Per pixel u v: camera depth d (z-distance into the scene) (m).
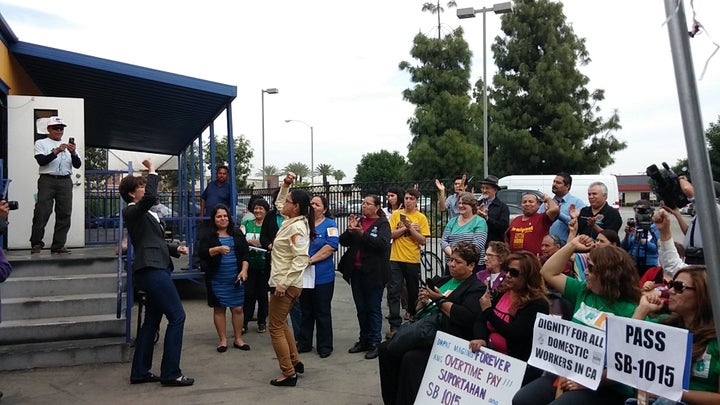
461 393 4.10
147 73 8.73
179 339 5.53
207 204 10.12
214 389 5.43
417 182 9.63
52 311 6.54
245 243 6.86
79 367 6.02
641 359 2.99
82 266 7.28
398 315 7.33
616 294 3.62
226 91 9.30
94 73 8.76
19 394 5.22
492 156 30.14
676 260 4.36
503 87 29.77
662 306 3.35
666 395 2.87
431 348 4.50
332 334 7.30
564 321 3.48
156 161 18.88
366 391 5.39
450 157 27.05
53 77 9.26
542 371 4.03
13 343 6.11
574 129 28.70
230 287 6.75
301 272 5.49
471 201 6.85
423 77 28.14
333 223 6.64
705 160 2.23
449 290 4.68
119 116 11.73
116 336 6.42
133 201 5.59
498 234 7.21
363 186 11.38
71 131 8.78
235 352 6.75
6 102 8.40
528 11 29.75
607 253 3.67
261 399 5.17
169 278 5.53
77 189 8.83
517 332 4.01
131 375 5.57
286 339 5.68
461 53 28.11
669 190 3.68
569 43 29.89
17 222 8.47
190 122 12.04
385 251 6.62
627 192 62.38
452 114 27.62
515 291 4.12
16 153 8.48
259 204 8.27
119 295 6.44
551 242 5.34
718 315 2.22
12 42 8.19
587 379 3.30
